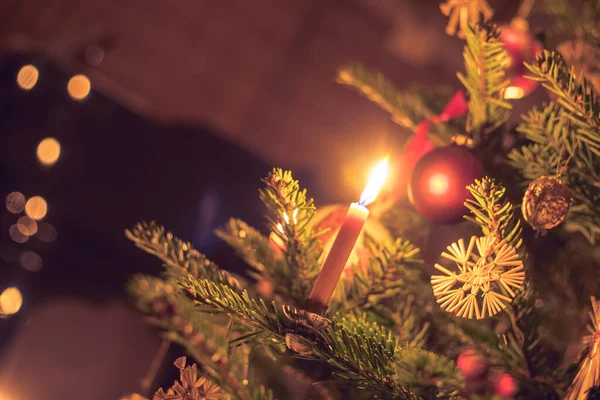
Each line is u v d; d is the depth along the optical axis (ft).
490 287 2.52
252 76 9.95
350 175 4.36
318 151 10.21
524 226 3.08
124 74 9.01
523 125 2.90
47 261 5.47
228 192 5.98
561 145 2.81
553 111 2.89
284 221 2.72
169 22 9.29
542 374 2.80
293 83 10.17
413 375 2.48
